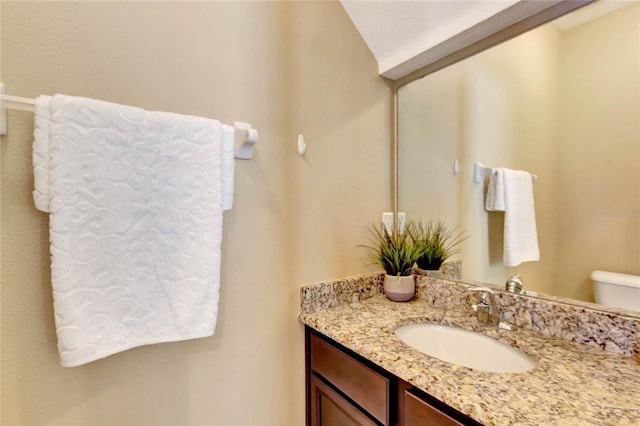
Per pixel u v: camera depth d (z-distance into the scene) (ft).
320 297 3.71
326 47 3.79
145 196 2.36
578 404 1.83
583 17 2.89
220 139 2.68
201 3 2.96
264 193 3.33
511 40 3.39
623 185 2.71
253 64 3.26
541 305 2.98
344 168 3.99
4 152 2.16
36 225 2.27
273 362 3.43
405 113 4.47
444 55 3.85
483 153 3.71
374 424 2.66
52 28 2.31
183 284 2.51
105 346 2.21
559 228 3.09
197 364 2.97
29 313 2.26
